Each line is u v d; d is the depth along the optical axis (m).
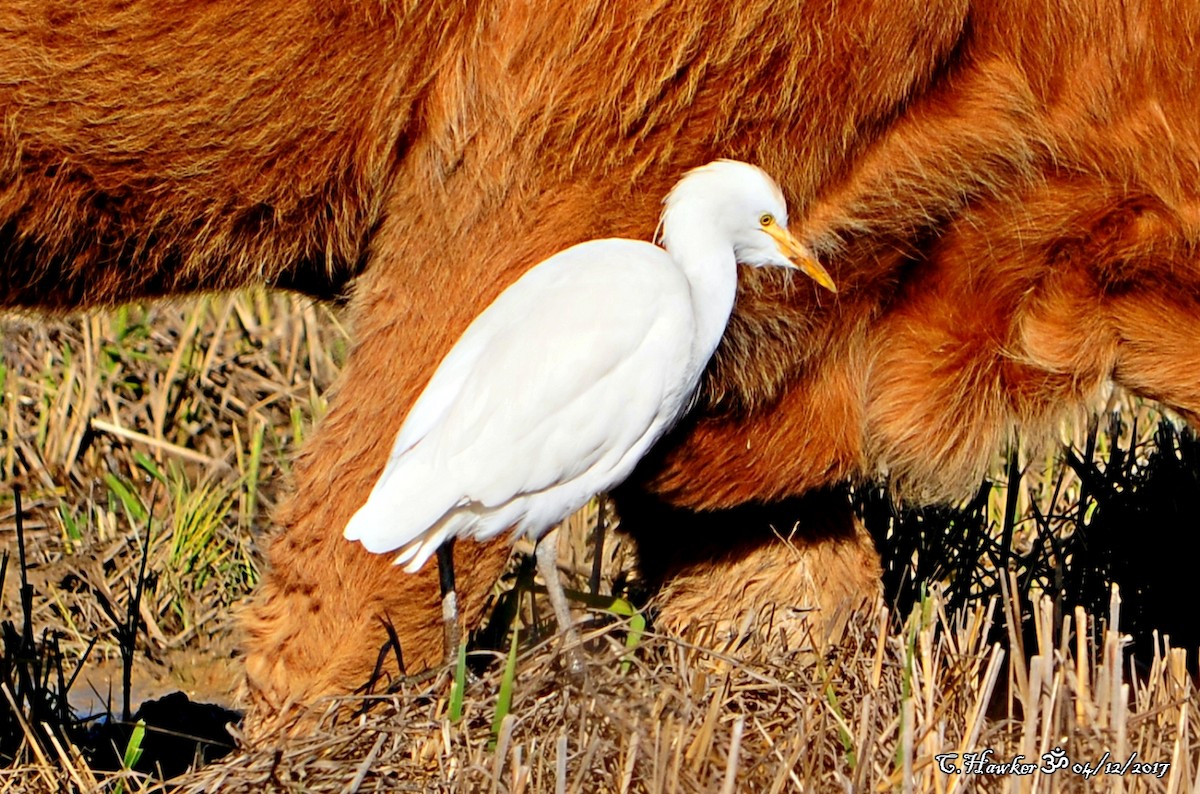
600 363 14.13
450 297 15.20
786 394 16.31
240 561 22.69
